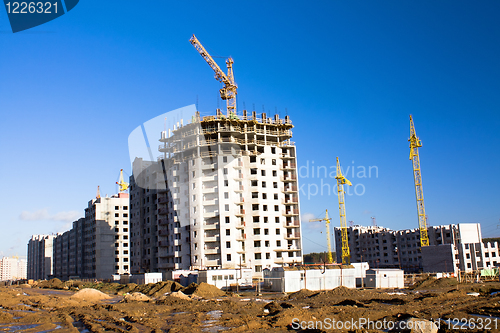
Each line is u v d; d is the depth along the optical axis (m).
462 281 94.56
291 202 138.38
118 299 80.69
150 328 44.97
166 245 137.12
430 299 58.12
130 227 159.62
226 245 126.25
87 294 78.81
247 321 46.25
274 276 88.56
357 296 65.12
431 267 148.00
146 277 109.31
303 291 77.75
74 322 50.00
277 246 133.12
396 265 193.75
